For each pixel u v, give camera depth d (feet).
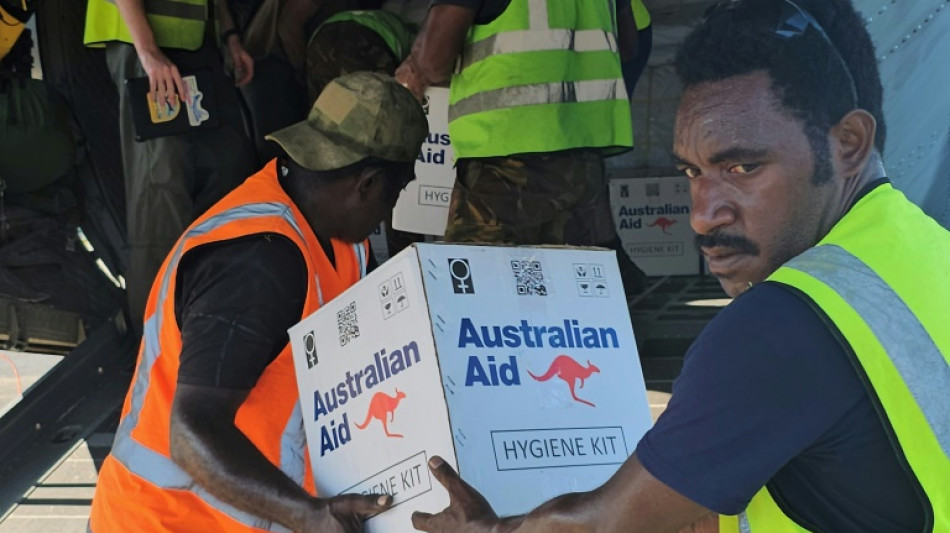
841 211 5.14
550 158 12.34
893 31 14.07
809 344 4.71
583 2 12.43
